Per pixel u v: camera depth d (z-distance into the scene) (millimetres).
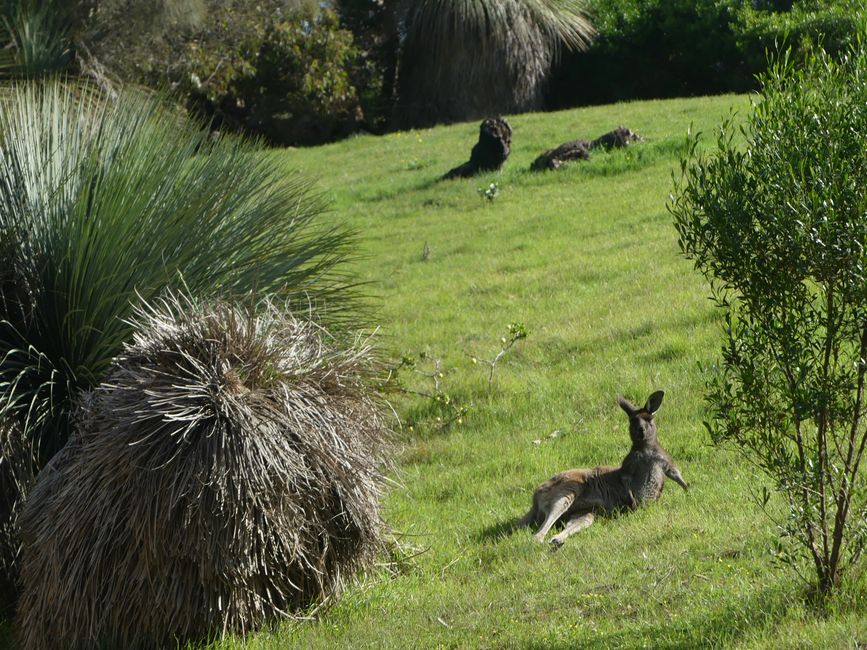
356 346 11680
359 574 10438
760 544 9234
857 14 8180
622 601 8734
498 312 20484
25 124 12883
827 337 7379
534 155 35688
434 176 35281
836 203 7039
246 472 9375
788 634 7191
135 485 9398
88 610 9477
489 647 8375
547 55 51438
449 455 14562
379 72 54875
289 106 51719
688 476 11789
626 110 40938
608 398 15078
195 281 11672
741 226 7336
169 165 12508
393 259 26422
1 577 10891
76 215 11734
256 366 9984
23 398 11203
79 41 34062
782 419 7648
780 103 7438
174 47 41812
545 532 10836
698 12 49969
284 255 12461
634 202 27266
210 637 9344
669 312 17969
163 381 9758
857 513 7668
